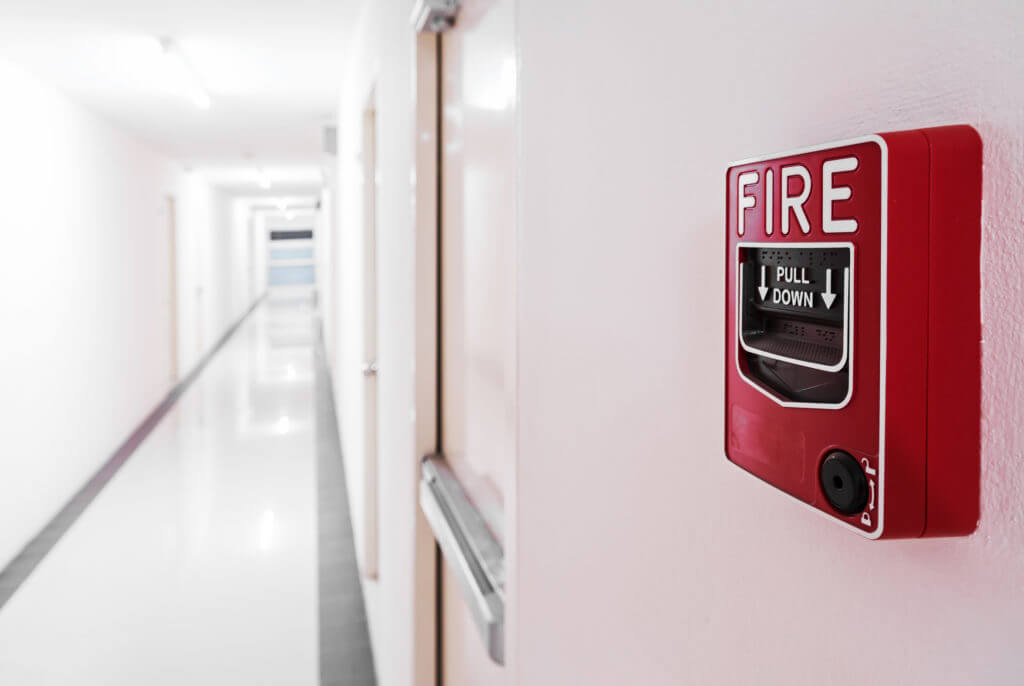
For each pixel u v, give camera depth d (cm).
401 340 221
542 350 81
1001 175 27
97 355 587
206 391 916
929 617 30
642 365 56
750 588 43
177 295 953
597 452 66
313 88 546
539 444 83
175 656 310
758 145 41
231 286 1598
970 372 29
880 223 28
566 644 75
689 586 50
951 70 29
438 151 187
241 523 466
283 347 1341
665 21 51
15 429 418
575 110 69
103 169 621
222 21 380
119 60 438
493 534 133
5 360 409
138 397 732
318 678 297
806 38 37
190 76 440
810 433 33
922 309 28
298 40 420
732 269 40
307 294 2742
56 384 490
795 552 38
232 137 759
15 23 371
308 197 1656
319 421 750
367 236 375
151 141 771
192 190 1083
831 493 32
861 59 33
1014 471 27
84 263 560
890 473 28
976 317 29
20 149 441
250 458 616
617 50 60
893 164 28
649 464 56
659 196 53
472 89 151
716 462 46
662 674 54
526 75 85
